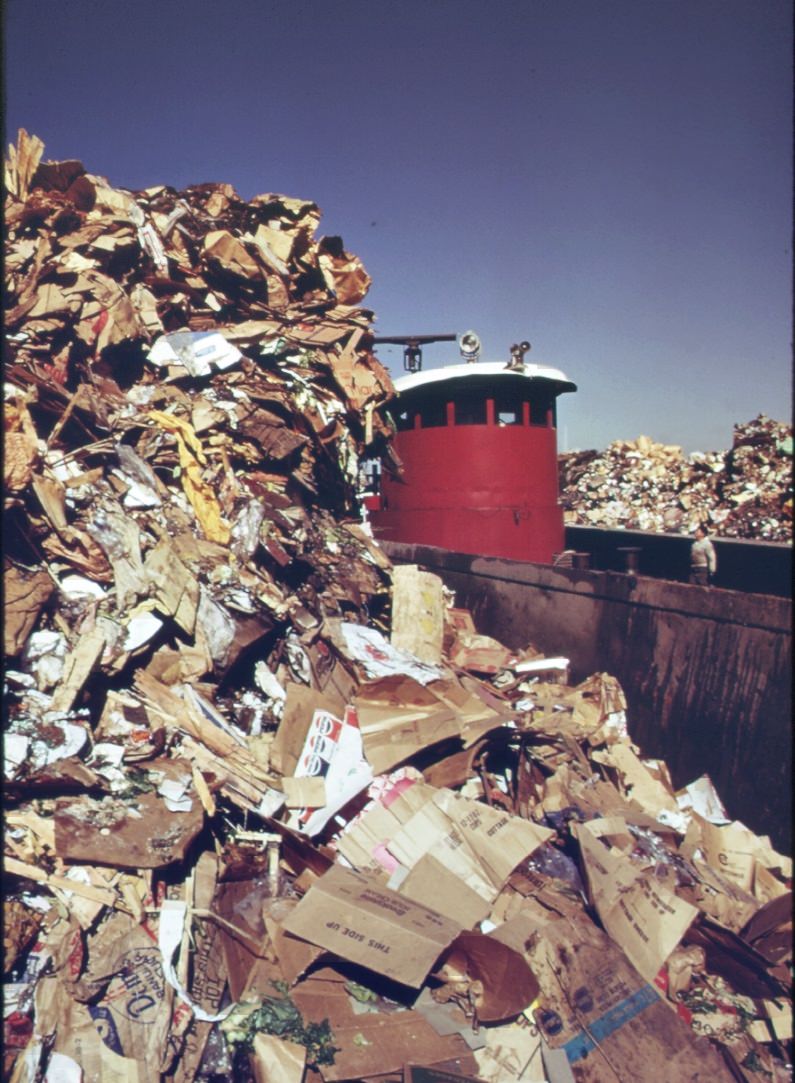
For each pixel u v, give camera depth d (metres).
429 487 13.69
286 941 4.92
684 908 5.54
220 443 8.30
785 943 5.77
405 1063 4.41
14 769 4.92
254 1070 4.21
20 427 5.93
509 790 7.27
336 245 10.62
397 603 9.44
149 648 6.24
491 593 11.76
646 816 7.30
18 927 4.32
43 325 7.27
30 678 5.45
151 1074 4.09
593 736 8.21
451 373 13.22
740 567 14.24
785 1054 5.02
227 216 10.29
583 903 5.83
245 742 6.26
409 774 6.56
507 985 4.85
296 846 5.51
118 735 5.64
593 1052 4.66
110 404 7.73
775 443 25.41
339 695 7.31
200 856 5.32
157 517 7.09
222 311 9.55
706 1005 5.22
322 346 9.74
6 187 8.02
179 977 4.54
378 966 4.72
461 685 8.47
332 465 9.70
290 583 8.28
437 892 5.54
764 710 7.35
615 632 9.34
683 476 27.16
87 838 4.82
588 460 30.59
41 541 6.07
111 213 8.64
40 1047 4.00
